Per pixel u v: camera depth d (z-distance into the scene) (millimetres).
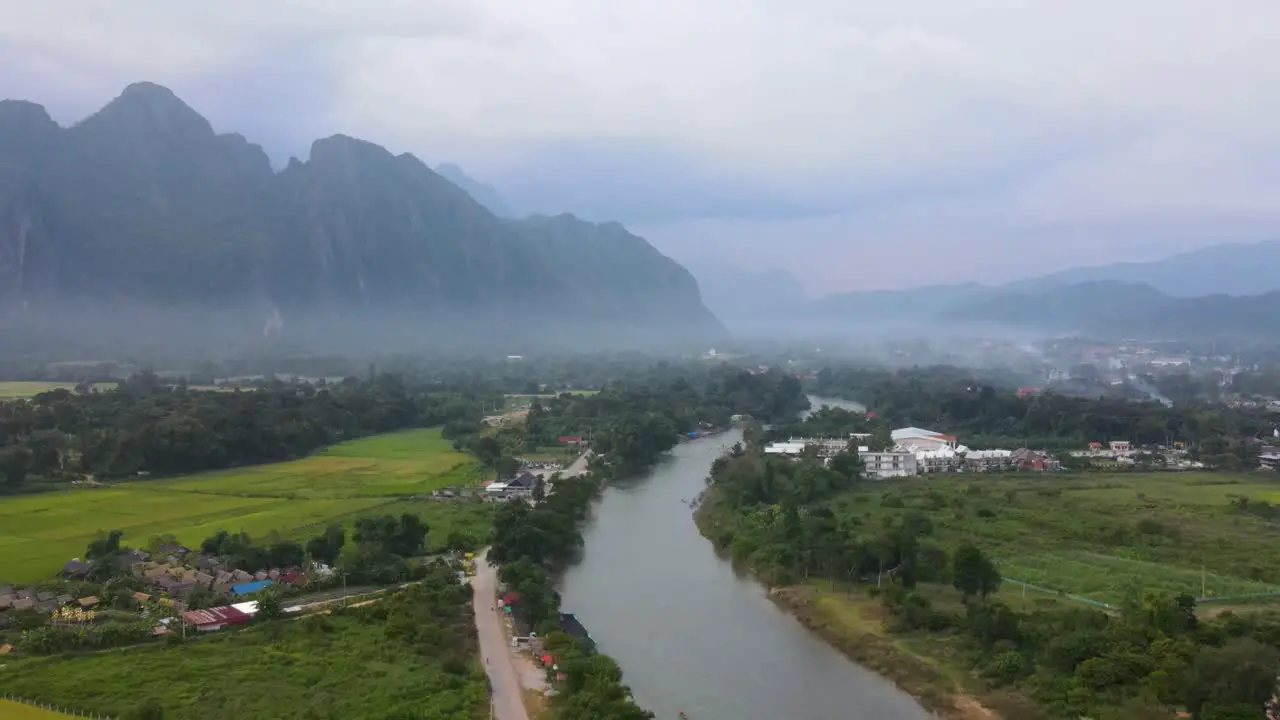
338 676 98688
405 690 95125
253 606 119688
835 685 104812
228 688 94438
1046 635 107000
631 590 139375
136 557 140750
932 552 140875
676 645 116750
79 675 96562
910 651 110375
